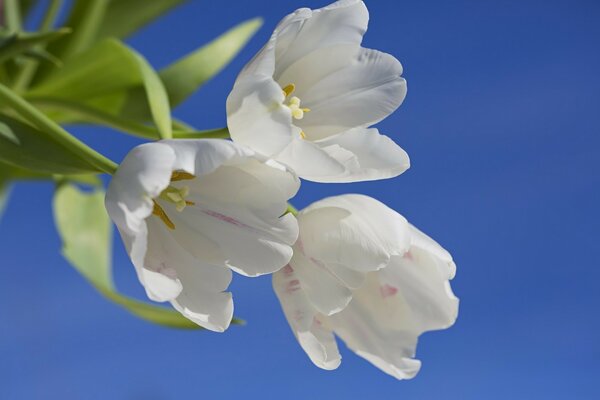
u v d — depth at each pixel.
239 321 0.76
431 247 0.74
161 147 0.69
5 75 0.92
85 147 0.73
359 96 0.74
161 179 0.68
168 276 0.70
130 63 0.90
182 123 0.84
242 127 0.71
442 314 0.76
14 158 0.73
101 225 0.97
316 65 0.74
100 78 0.91
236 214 0.71
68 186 0.97
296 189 0.70
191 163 0.68
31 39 0.81
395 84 0.74
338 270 0.74
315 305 0.74
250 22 0.94
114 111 0.92
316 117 0.74
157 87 0.79
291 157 0.70
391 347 0.76
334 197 0.75
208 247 0.71
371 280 0.76
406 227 0.74
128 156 0.69
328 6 0.72
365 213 0.74
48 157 0.74
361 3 0.73
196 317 0.70
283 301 0.74
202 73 0.92
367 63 0.74
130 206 0.68
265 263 0.70
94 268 0.96
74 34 0.95
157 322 0.89
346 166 0.71
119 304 0.89
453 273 0.74
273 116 0.70
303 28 0.72
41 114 0.74
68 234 0.96
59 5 0.93
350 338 0.76
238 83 0.71
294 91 0.74
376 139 0.73
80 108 0.84
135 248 0.68
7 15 0.93
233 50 0.93
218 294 0.71
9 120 0.74
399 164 0.72
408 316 0.76
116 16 0.99
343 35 0.73
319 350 0.74
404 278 0.76
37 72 0.92
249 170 0.70
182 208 0.70
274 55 0.71
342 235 0.73
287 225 0.70
